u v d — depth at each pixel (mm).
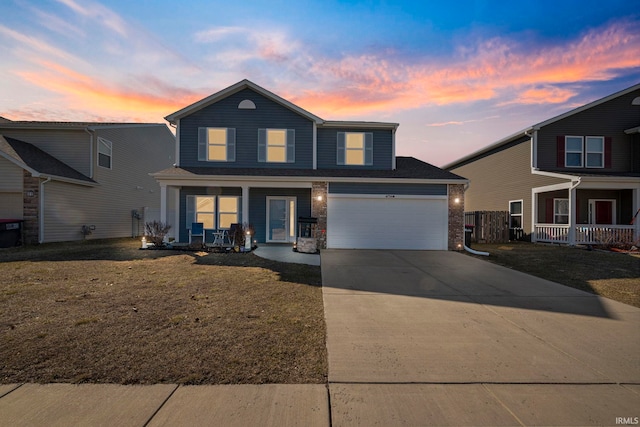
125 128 18406
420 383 2938
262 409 2502
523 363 3348
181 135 13953
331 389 2812
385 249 12602
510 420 2424
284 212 14250
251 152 14094
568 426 2371
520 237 16766
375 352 3564
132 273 7395
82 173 15641
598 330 4312
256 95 14164
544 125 15672
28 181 12859
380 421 2385
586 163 15625
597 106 15719
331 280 7109
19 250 11086
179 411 2449
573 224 13844
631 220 15281
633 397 2760
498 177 18641
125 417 2369
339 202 12664
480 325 4461
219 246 12172
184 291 5898
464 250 12469
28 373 2947
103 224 16656
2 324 4129
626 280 7375
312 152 14219
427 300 5668
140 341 3689
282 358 3369
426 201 12766
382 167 14516
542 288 6598
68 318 4383
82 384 2795
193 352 3445
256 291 6016
